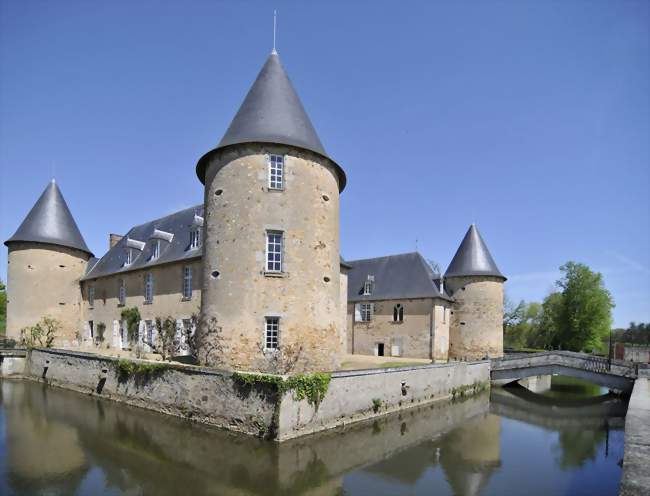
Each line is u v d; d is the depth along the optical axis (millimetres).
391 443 13648
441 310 31844
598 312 44000
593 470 11812
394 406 17172
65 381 21422
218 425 13320
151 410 15758
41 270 29578
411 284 32500
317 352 16203
